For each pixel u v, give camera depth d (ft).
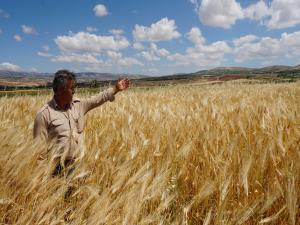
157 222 8.57
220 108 18.37
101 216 7.81
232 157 10.64
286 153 10.49
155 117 17.07
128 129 13.83
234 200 9.64
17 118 19.69
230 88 50.42
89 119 19.63
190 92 42.04
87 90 30.45
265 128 12.75
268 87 53.01
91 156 11.21
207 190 9.28
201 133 12.96
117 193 9.46
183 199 10.36
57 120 12.60
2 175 8.86
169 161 11.05
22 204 8.63
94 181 10.36
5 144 9.49
